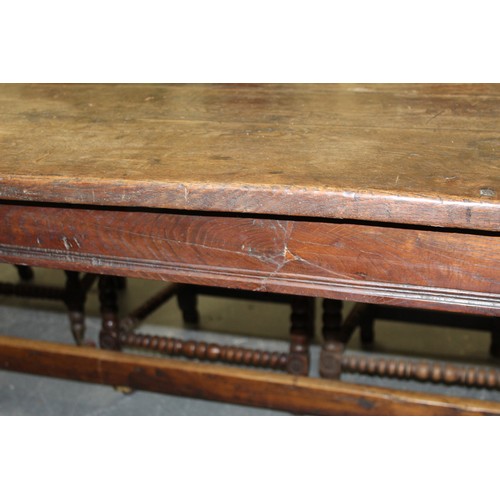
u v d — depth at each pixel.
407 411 1.80
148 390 2.00
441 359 2.32
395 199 1.15
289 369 2.00
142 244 1.35
